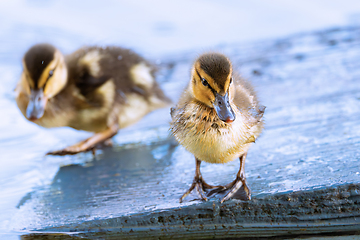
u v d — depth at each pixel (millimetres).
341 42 15797
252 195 6469
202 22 20828
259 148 8398
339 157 7324
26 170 9070
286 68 13648
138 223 6559
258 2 23547
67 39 17922
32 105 9703
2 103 13188
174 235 6551
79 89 10531
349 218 6254
